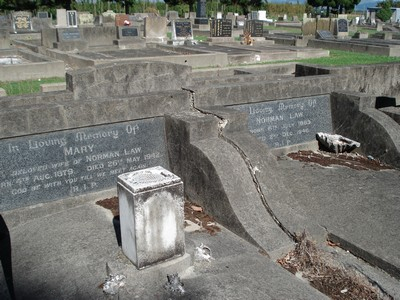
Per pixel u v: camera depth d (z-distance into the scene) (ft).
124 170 20.70
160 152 21.43
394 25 165.58
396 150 24.93
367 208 19.79
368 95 27.07
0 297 13.44
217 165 18.26
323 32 102.83
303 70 32.58
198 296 13.35
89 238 16.51
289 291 13.88
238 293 13.58
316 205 20.11
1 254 16.34
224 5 209.46
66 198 19.36
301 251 16.26
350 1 204.23
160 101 20.88
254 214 17.61
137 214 13.21
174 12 163.94
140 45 81.35
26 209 18.40
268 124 26.08
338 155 27.17
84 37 82.02
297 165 25.09
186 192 20.47
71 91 27.78
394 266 15.38
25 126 17.66
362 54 77.82
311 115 27.81
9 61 58.65
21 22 110.22
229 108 21.90
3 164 17.67
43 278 14.60
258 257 15.85
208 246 16.30
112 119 19.69
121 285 13.48
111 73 28.81
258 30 96.32
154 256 13.94
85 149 19.42
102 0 194.90
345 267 16.03
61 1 173.27
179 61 58.29
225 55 60.90
